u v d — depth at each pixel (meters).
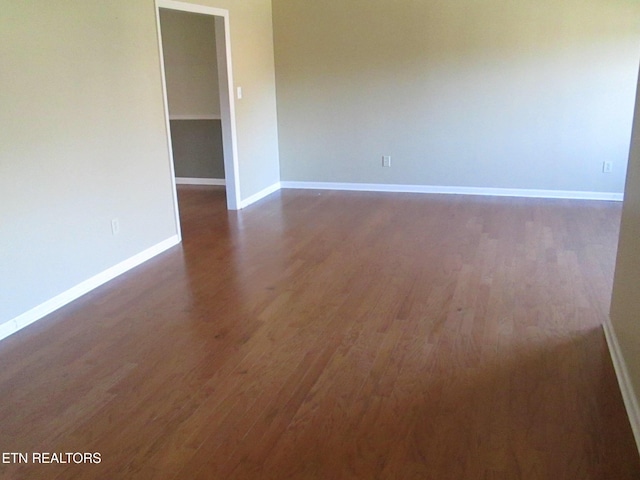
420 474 1.88
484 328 2.94
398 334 2.90
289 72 6.44
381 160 6.46
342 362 2.63
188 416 2.23
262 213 5.61
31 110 3.05
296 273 3.85
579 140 5.73
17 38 2.92
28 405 2.33
